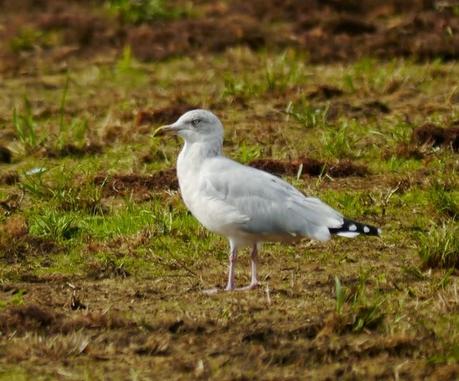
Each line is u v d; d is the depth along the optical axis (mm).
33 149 17172
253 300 11711
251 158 16406
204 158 12180
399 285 12125
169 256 13117
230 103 19141
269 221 11680
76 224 14109
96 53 23031
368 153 16703
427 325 11055
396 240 13516
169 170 15875
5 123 18875
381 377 10164
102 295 12008
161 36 23375
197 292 12062
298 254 13164
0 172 16328
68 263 13023
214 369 10227
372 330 10961
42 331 10969
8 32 24234
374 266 12734
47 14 25578
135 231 13867
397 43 22016
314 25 23688
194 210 12148
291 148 16922
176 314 11359
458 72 20500
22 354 10523
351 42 22312
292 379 10055
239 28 23203
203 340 10758
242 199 11742
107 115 19000
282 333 10836
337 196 14867
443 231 12938
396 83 19578
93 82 21297
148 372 10211
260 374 10164
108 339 10805
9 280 12484
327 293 11898
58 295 12016
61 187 15281
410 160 16344
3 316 11133
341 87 19672
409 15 24078
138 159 16656
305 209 11711
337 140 16719
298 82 20062
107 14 25422
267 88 19641
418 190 15039
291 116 18312
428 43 21703
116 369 10289
